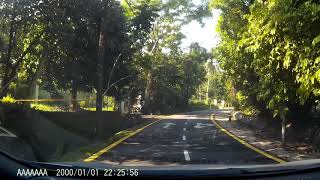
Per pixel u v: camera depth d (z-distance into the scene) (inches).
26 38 813.9
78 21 821.2
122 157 490.6
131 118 1336.1
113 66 1007.0
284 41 459.5
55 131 686.5
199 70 3132.4
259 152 569.0
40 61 864.9
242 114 1398.9
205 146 640.4
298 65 433.1
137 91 1674.5
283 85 535.8
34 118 662.5
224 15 924.0
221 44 964.6
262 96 589.6
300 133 744.3
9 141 321.4
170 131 984.3
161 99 2353.6
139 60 1239.5
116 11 972.6
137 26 1046.4
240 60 741.9
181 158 482.3
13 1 679.1
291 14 406.0
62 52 892.6
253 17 493.7
